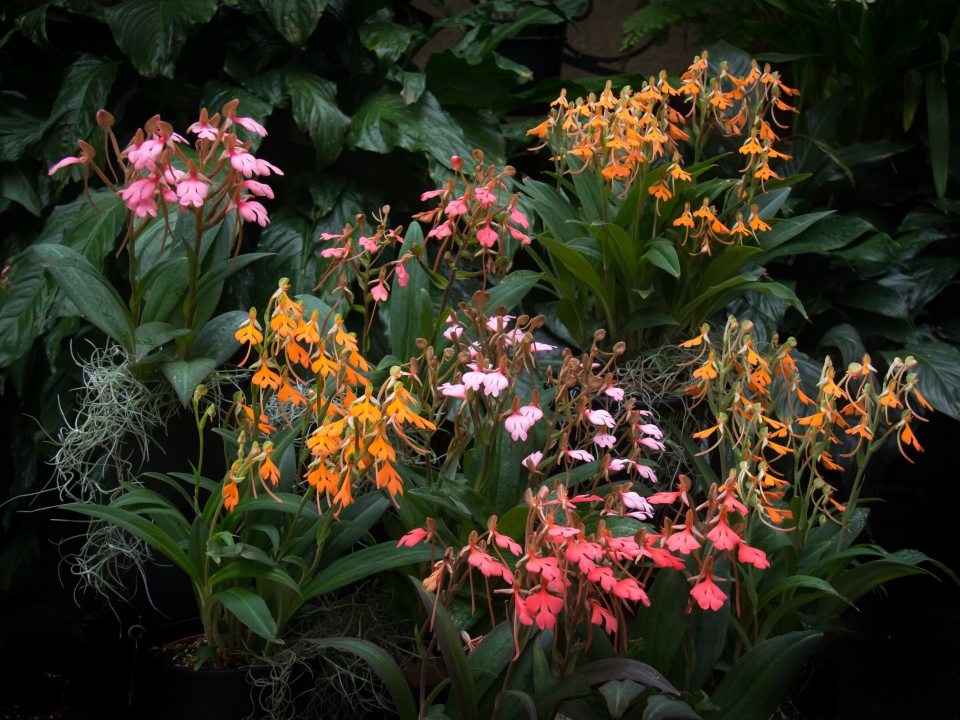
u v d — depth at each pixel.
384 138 2.42
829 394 1.66
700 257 2.26
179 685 1.63
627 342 2.32
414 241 2.03
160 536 1.58
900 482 2.84
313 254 2.32
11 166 2.42
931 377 2.30
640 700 1.47
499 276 2.02
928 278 2.59
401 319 1.97
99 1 2.83
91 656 2.07
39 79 2.70
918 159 2.96
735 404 1.69
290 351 1.51
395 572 1.81
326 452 1.40
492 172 1.85
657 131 2.02
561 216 2.33
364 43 2.60
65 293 1.93
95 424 1.86
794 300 2.09
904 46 2.71
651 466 2.00
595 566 1.29
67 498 2.34
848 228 2.46
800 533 1.78
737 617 1.75
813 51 2.95
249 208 1.71
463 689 1.39
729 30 3.20
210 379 1.92
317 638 1.71
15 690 2.24
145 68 2.30
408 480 1.76
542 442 1.85
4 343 2.10
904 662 2.46
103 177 1.66
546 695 1.38
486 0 3.31
